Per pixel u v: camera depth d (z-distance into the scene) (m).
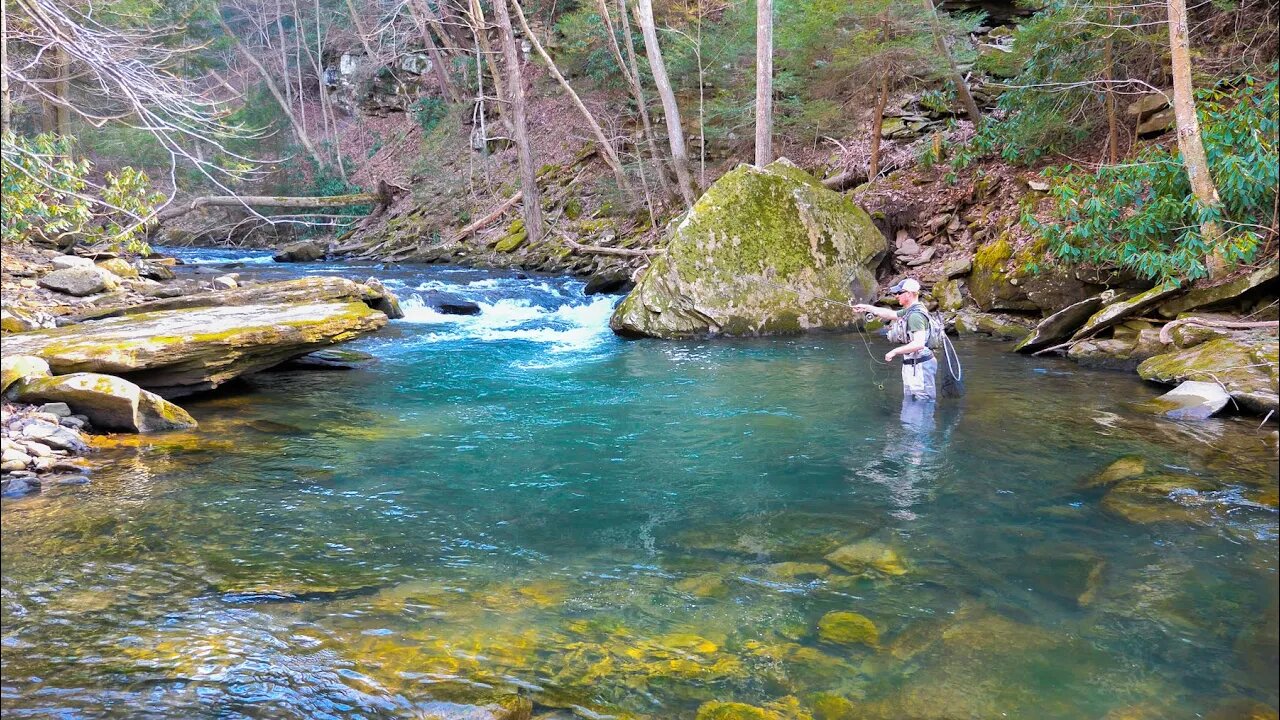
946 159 14.11
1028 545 3.94
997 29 16.97
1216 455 5.29
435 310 12.80
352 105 32.09
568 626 3.16
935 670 2.82
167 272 13.55
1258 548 3.82
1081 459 5.30
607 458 5.57
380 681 2.71
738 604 3.36
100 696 2.56
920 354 7.11
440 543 4.03
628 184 18.25
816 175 16.20
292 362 8.88
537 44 17.28
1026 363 8.76
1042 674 2.79
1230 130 8.13
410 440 5.99
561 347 10.25
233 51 33.91
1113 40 11.09
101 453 5.43
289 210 25.92
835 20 13.80
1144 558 3.75
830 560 3.81
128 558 3.72
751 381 8.09
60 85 13.33
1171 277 8.30
